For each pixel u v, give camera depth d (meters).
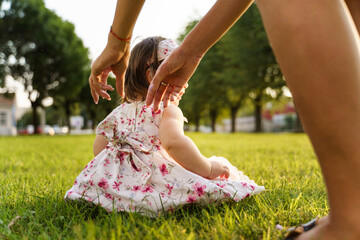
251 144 7.76
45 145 8.45
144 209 1.52
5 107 34.47
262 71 19.67
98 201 1.55
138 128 1.67
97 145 1.86
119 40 1.40
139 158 1.63
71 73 26.36
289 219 1.33
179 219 1.47
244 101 26.31
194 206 1.58
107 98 1.67
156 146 1.67
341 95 0.78
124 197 1.55
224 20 1.21
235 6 1.18
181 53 1.30
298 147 6.17
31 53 25.50
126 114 1.73
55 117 56.94
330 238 0.86
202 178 1.57
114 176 1.60
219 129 61.44
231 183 1.65
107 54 1.45
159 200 1.52
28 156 5.05
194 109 27.70
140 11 1.31
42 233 1.22
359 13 1.16
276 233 1.14
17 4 24.50
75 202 1.59
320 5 0.81
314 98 0.80
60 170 3.22
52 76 26.39
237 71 20.25
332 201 0.86
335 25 0.80
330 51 0.79
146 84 1.75
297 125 22.50
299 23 0.81
